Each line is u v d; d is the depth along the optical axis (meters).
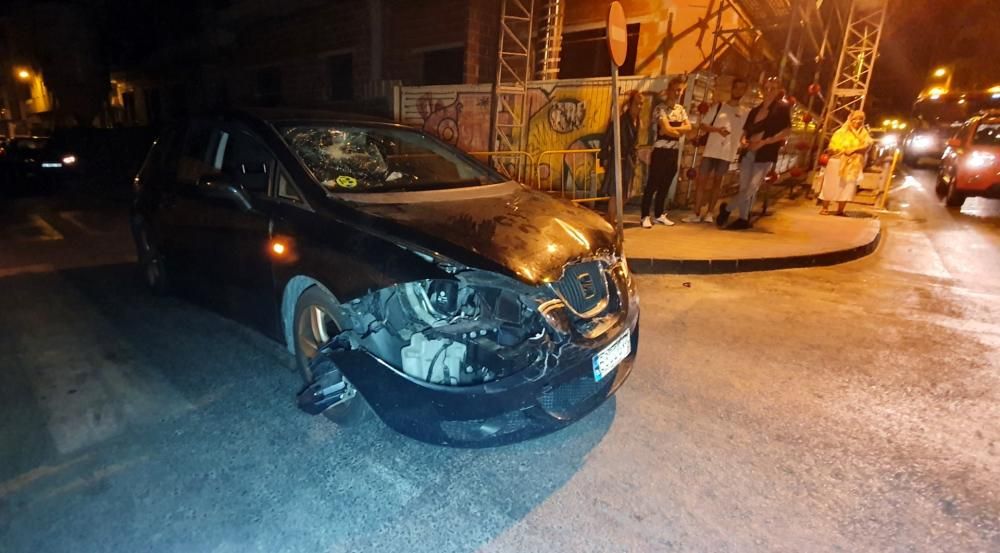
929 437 3.13
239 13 17.73
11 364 3.88
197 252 4.23
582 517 2.47
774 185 14.21
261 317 3.73
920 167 19.98
